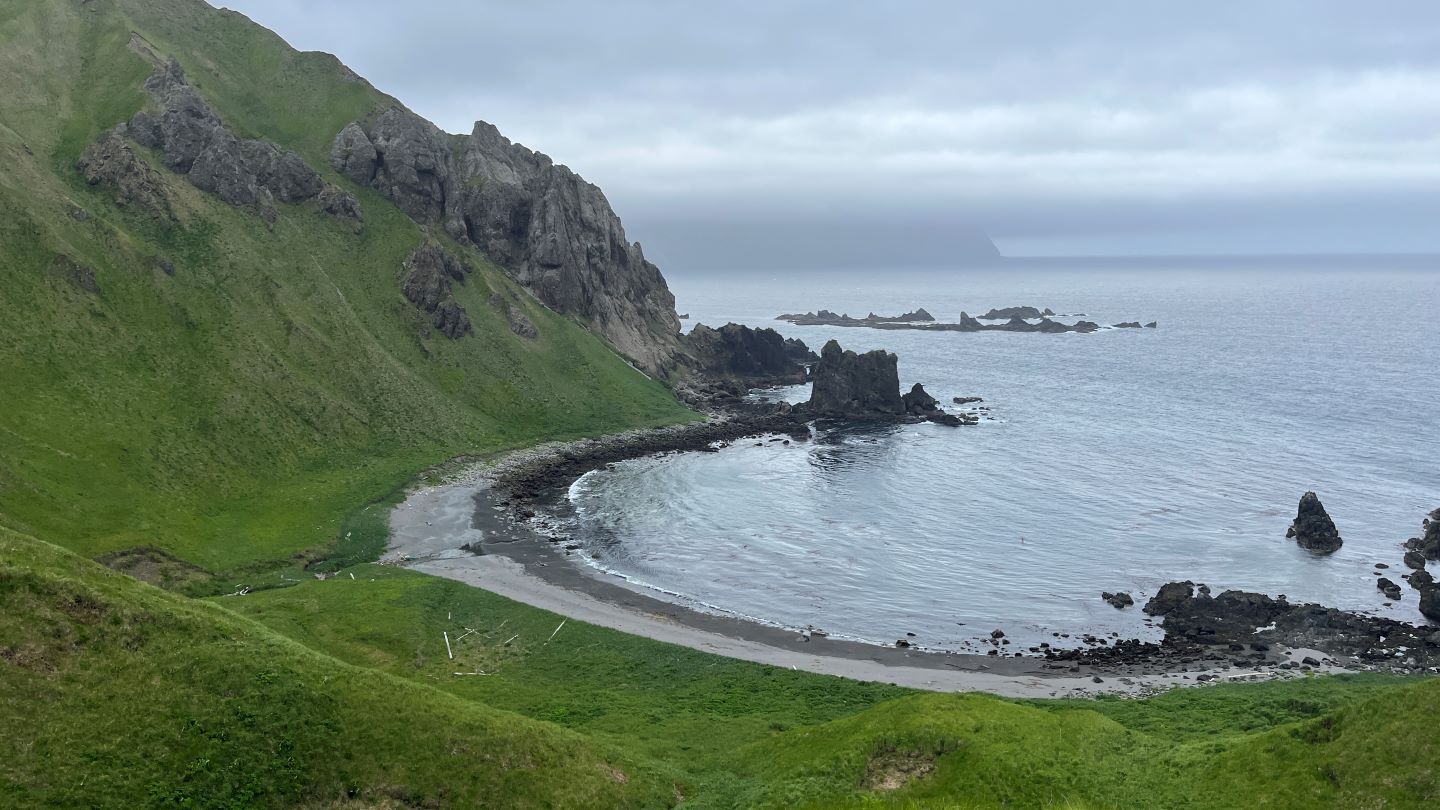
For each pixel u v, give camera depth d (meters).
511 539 104.00
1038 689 66.88
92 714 37.28
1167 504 118.69
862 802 40.38
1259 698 59.66
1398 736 38.28
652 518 114.00
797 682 65.56
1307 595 88.31
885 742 45.03
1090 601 87.75
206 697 39.59
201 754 37.19
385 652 66.44
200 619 44.12
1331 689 62.34
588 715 56.69
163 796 35.16
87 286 117.38
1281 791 38.31
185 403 113.50
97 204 136.00
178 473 102.38
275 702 40.31
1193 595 87.94
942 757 43.91
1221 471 134.75
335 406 129.88
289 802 36.88
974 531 109.12
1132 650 76.00
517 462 136.75
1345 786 37.44
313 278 149.88
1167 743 46.88
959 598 88.50
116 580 45.81
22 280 111.19
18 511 81.38
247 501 104.62
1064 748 44.44
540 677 64.94
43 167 134.75
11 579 41.00
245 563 88.75
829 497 124.00
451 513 111.94
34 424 96.00
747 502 121.56
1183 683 68.38
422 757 40.41
